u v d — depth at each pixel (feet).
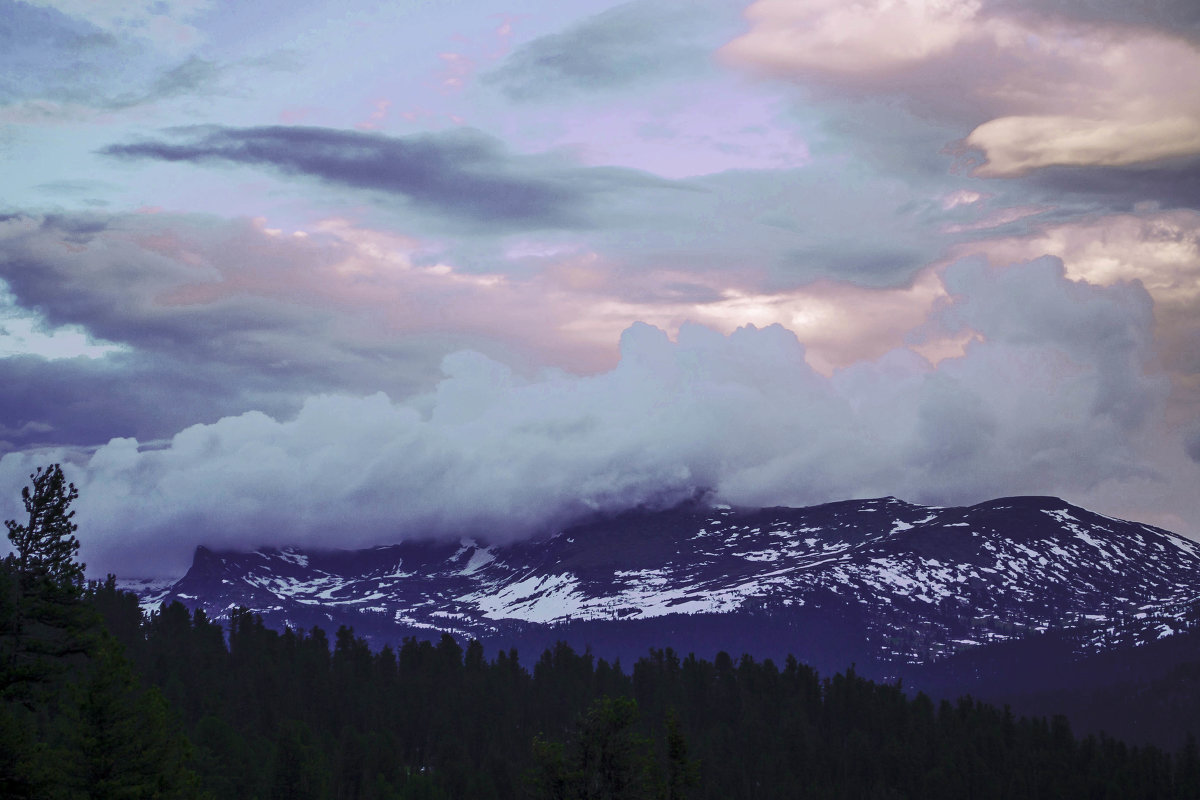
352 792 591.78
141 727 231.50
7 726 201.16
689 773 293.84
